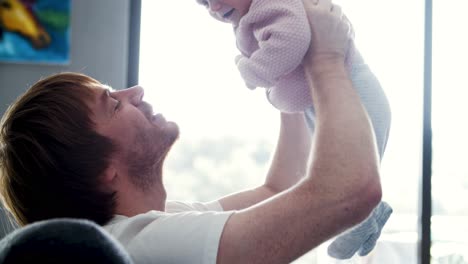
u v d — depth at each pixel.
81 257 0.37
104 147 0.89
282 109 0.93
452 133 2.47
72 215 0.86
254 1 0.86
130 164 0.92
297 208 0.73
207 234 0.76
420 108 2.46
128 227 0.82
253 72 0.83
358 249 1.00
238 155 2.92
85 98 0.91
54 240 0.38
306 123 1.01
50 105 0.88
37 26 2.44
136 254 0.78
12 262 0.37
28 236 0.38
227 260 0.74
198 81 2.44
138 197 0.93
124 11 2.43
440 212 2.50
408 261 2.50
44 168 0.85
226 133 2.77
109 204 0.89
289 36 0.79
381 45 2.36
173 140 0.99
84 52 2.43
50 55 2.43
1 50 2.44
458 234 2.50
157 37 2.44
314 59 0.80
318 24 0.80
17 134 0.88
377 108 0.94
